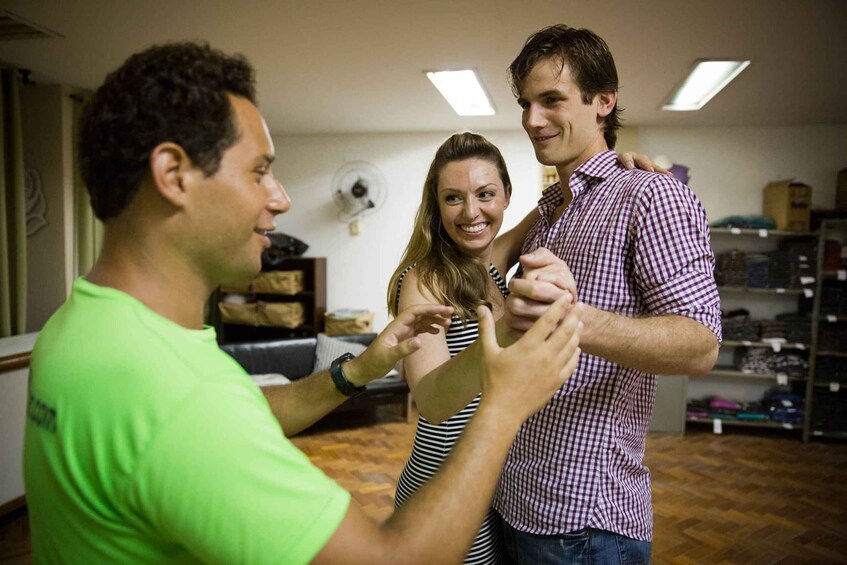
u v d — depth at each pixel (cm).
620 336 81
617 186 106
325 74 355
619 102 407
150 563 52
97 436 48
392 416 488
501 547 127
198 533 47
